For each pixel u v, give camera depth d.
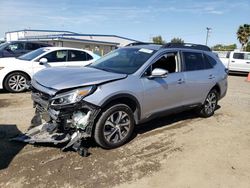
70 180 3.55
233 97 9.92
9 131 5.02
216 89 6.78
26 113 6.18
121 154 4.36
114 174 3.77
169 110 5.38
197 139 5.24
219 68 6.81
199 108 6.49
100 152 4.37
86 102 3.98
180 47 5.79
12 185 3.37
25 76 8.48
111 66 5.10
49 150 4.30
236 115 7.23
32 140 4.27
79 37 41.91
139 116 4.78
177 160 4.30
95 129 4.21
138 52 5.30
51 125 4.25
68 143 4.20
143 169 3.95
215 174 3.95
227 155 4.61
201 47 6.53
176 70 5.53
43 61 8.36
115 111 4.35
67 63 9.16
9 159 3.96
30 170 3.71
